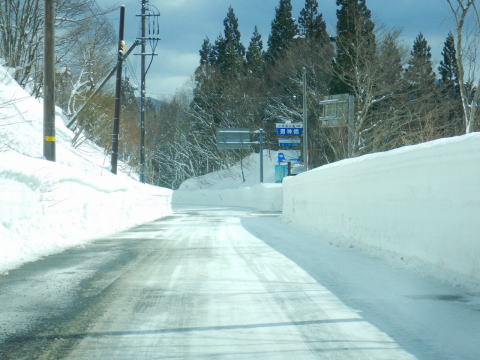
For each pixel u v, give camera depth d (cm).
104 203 1512
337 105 3250
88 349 434
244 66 7031
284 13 6247
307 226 1583
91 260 912
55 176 1164
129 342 452
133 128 5688
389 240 923
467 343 443
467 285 644
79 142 3134
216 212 3194
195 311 556
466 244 661
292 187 1888
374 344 443
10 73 2678
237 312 552
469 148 649
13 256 891
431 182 758
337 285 686
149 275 765
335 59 4338
